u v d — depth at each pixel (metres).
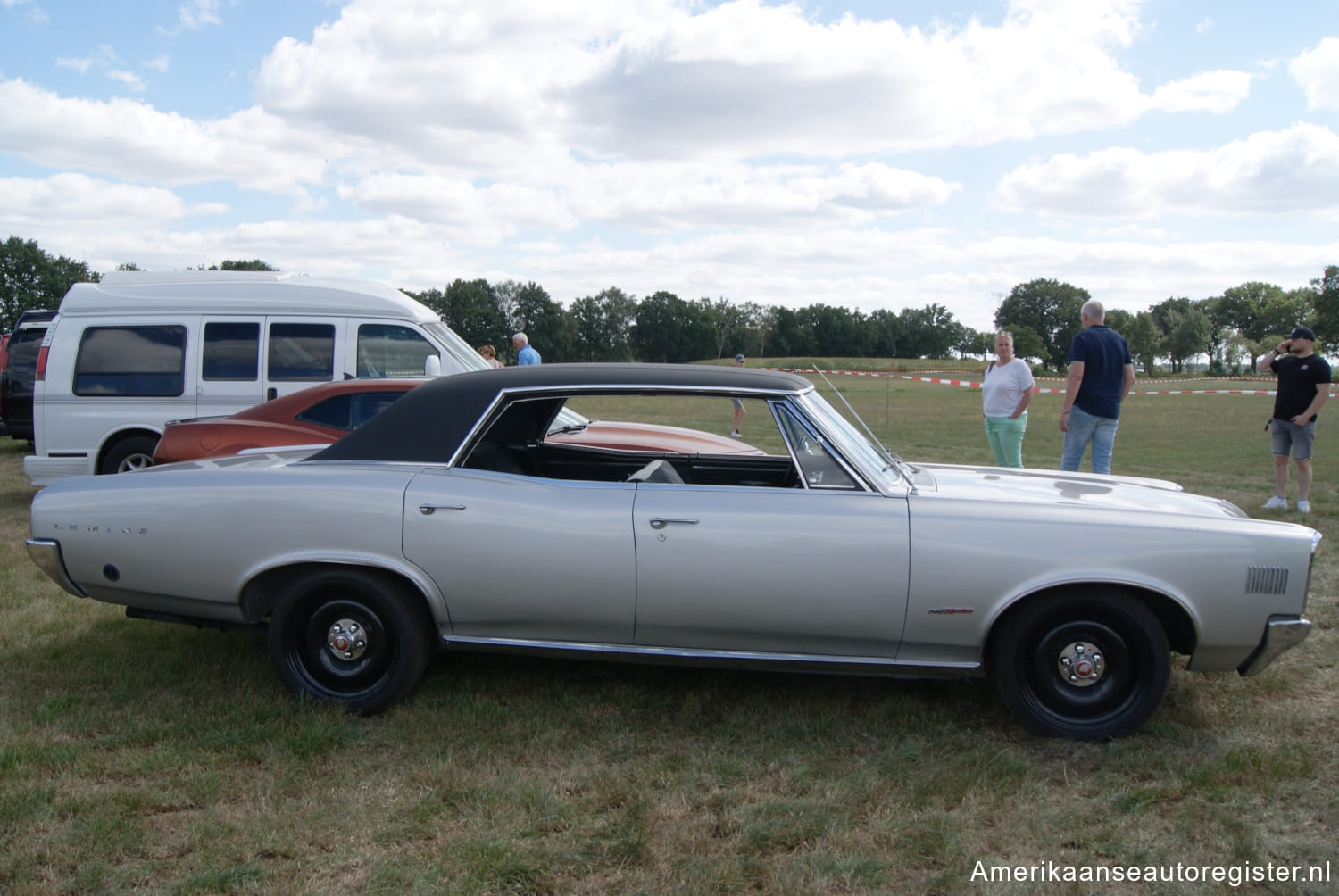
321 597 3.67
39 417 8.05
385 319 8.06
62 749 3.27
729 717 3.59
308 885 2.50
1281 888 2.53
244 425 6.35
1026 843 2.76
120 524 3.69
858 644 3.43
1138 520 3.38
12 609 5.04
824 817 2.85
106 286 8.29
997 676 3.44
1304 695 3.90
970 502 3.45
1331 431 17.09
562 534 3.44
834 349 119.62
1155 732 3.48
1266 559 3.29
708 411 15.25
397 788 3.05
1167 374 107.88
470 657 4.27
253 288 8.10
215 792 2.99
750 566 3.36
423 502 3.50
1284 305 119.38
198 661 4.21
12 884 2.49
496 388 3.71
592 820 2.85
